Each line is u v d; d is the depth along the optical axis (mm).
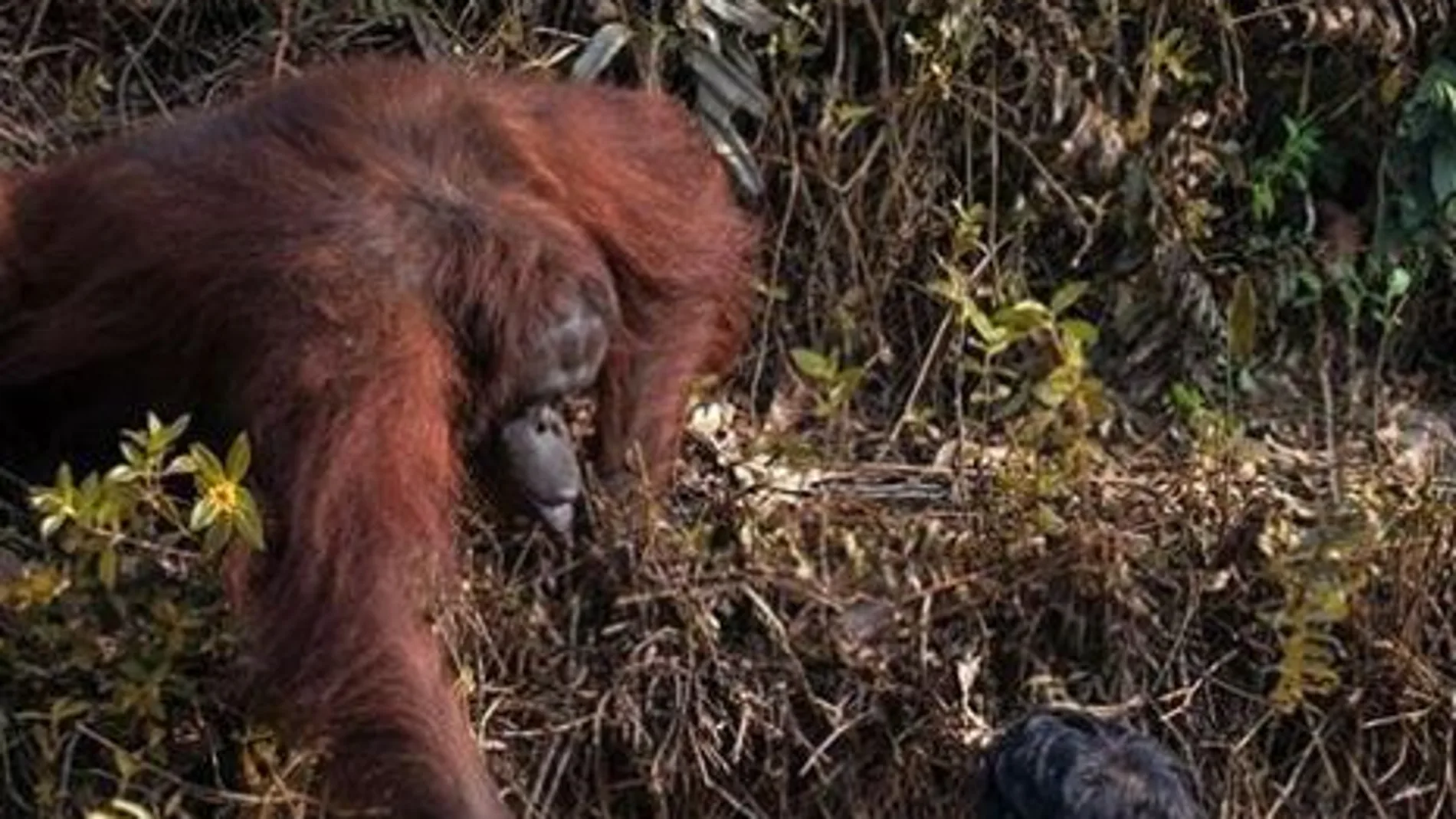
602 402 4477
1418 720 4957
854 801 4719
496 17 5215
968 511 4891
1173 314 5391
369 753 3842
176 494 4266
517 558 4617
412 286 4004
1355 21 5426
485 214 4078
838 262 5281
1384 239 5512
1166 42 5297
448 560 3988
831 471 5000
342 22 5168
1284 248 5469
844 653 4707
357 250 3990
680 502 4848
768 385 5219
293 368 3920
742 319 4703
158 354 4152
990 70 5320
